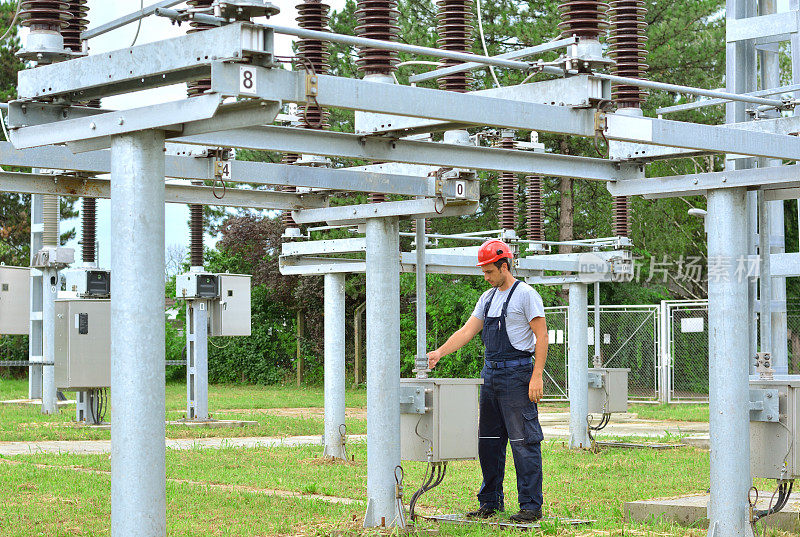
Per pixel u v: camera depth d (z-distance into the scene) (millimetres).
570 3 6016
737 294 6633
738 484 6566
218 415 19109
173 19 5121
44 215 18984
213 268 33406
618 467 11164
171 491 9078
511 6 26000
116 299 5137
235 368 33250
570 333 13289
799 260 11555
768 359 7262
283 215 11828
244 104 5203
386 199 9078
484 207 27094
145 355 5094
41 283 20125
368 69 6426
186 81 5254
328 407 11812
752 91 9875
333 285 11781
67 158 7152
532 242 12070
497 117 5746
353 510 8070
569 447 13273
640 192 7562
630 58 7012
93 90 5703
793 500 7820
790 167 6516
